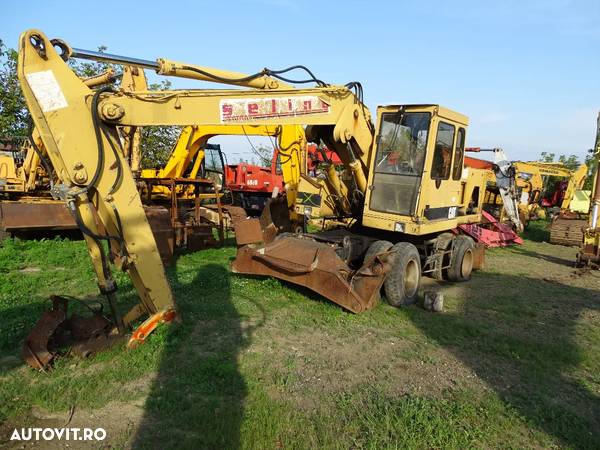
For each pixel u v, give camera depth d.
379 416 3.78
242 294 6.79
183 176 12.80
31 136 4.25
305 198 8.31
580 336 6.13
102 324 4.62
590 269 11.02
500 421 3.82
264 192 16.50
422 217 6.93
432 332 5.87
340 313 6.24
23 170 10.88
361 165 7.39
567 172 20.36
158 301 4.88
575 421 3.89
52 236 10.61
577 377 4.85
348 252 7.22
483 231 13.84
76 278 7.31
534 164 19.80
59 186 4.30
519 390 4.44
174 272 7.94
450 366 4.91
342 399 4.01
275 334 5.42
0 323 5.16
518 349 5.43
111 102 4.49
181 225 9.79
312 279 6.46
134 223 4.59
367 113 7.01
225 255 9.82
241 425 3.48
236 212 10.65
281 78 5.84
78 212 4.28
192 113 5.13
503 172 14.77
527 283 9.18
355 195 8.05
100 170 4.36
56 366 4.18
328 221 8.77
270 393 4.06
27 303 5.88
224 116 5.31
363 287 6.37
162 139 20.73
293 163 10.34
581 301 7.96
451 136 7.50
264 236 7.93
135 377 4.14
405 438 3.45
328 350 5.11
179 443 3.24
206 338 5.11
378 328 5.88
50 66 4.14
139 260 4.67
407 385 4.41
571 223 15.14
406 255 6.86
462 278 9.11
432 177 7.10
